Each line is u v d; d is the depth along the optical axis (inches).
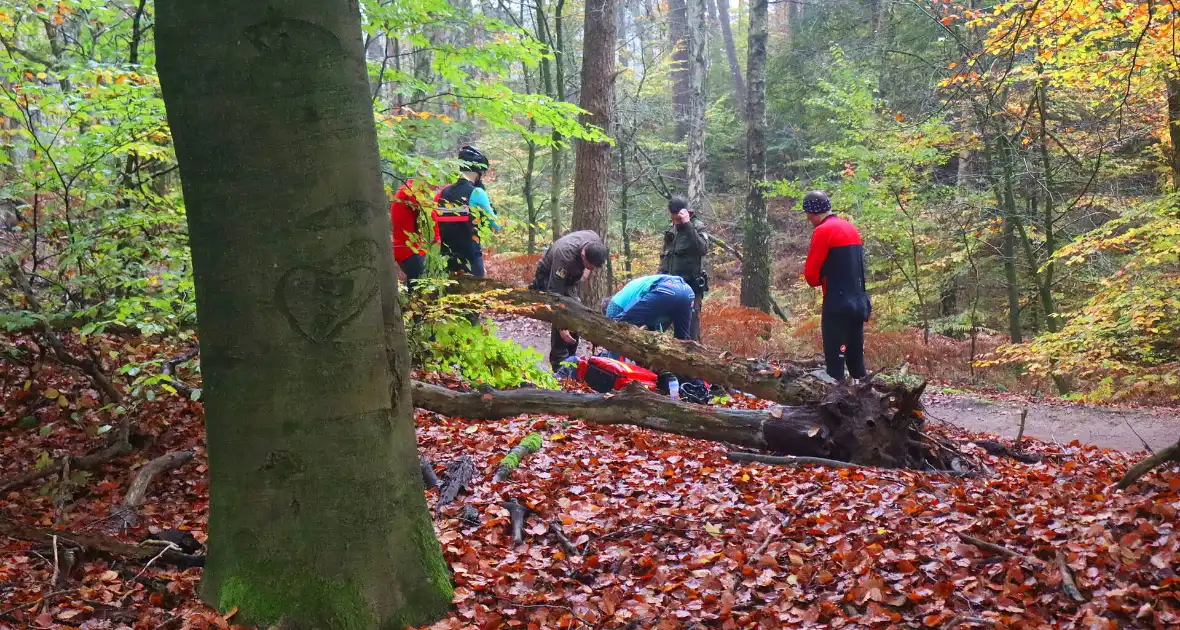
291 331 112.9
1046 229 540.4
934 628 126.0
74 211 222.8
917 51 724.7
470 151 305.4
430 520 131.6
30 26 282.4
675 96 1154.7
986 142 542.3
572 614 130.2
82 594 126.9
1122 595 127.1
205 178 109.3
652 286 309.7
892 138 577.0
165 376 191.3
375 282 118.4
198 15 105.4
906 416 214.8
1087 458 245.0
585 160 494.3
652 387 288.2
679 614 130.0
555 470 199.6
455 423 242.8
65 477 172.7
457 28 283.6
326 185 111.0
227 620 117.1
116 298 211.8
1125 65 389.7
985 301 713.6
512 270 613.3
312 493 116.3
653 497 183.2
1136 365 414.6
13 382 234.5
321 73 109.4
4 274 206.1
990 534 153.8
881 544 152.2
